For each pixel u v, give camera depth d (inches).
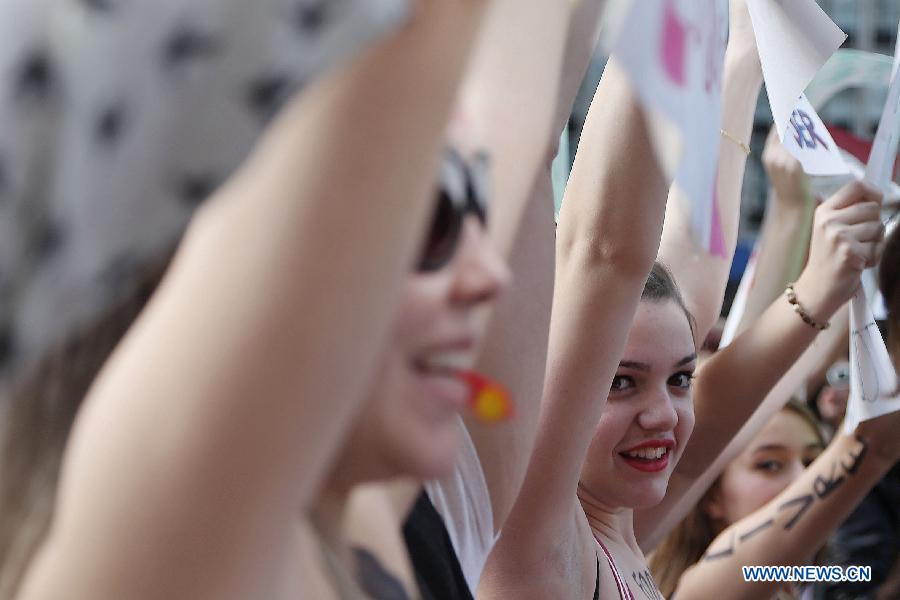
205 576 41.7
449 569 93.1
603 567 144.5
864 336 171.5
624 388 158.2
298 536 64.4
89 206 39.1
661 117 54.4
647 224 120.1
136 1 37.9
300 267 40.8
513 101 86.2
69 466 44.1
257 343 40.8
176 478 41.2
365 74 41.2
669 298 161.8
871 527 250.8
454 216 56.3
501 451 100.1
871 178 183.0
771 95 120.0
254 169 41.8
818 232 187.2
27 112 38.4
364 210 41.0
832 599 250.8
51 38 38.2
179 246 49.6
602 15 99.2
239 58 38.8
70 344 51.3
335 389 41.8
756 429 210.7
